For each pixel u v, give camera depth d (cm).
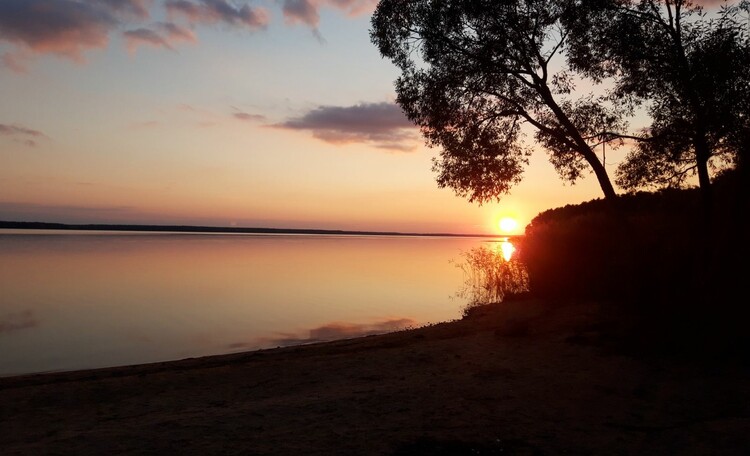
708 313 1012
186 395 873
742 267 1062
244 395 861
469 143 1570
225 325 1997
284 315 2227
